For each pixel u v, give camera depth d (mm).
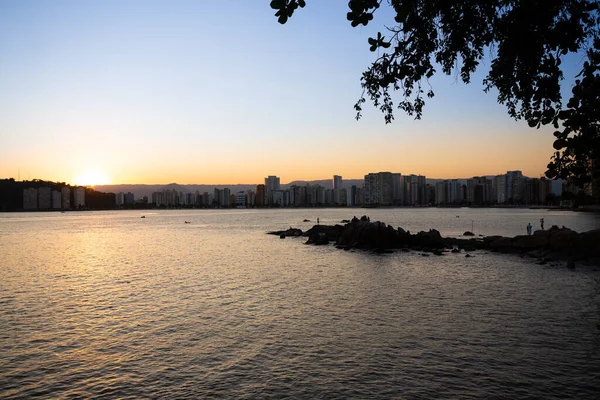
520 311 27375
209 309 28672
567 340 21484
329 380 17219
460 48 7141
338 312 27594
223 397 15898
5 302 31219
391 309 28281
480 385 16547
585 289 34312
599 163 6047
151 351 20672
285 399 15688
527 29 6242
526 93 6852
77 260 57344
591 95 5574
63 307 29562
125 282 39438
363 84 7945
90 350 20844
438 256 58250
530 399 15391
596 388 16141
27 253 67000
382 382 16969
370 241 69625
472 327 23891
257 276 42375
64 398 15883
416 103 8172
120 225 167875
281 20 5762
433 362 18875
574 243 55062
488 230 109250
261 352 20375
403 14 6230
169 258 58844
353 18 5988
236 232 118375
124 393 16266
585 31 5945
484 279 39688
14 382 17266
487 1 6602
